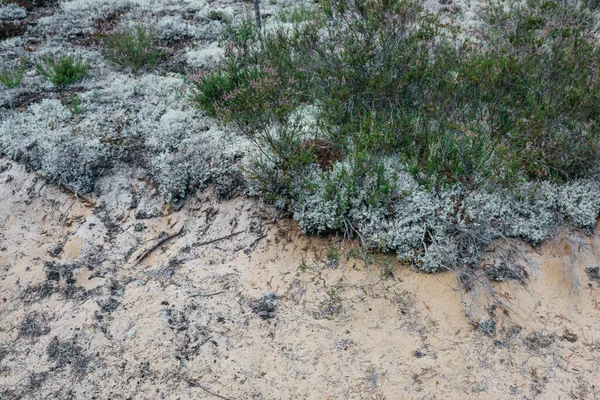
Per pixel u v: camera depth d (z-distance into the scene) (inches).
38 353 59.6
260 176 66.5
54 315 62.6
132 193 72.2
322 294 62.4
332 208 65.4
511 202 64.9
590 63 77.0
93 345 59.8
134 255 67.3
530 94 72.0
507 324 58.7
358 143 68.6
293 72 78.7
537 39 78.9
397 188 65.4
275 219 67.7
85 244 68.5
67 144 74.4
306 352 58.0
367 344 58.2
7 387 57.1
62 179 72.8
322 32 92.4
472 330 58.5
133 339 60.0
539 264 62.4
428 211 63.7
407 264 63.6
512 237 64.2
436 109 70.7
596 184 66.1
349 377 56.0
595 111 69.7
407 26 80.8
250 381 56.3
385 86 72.6
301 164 67.5
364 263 64.1
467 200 64.3
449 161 66.2
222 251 66.9
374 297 61.6
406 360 56.8
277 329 59.9
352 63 73.7
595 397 53.6
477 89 73.0
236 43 88.5
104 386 56.7
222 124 75.8
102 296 63.8
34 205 72.4
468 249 62.6
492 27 91.7
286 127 69.5
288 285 63.5
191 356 58.4
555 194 65.5
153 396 55.8
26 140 76.0
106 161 74.0
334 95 73.7
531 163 66.5
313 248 66.1
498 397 53.9
